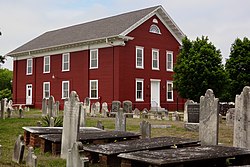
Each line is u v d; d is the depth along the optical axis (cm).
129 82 3603
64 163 1008
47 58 4403
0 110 2442
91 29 4166
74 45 3972
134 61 3672
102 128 1652
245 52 3675
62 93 4150
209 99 1177
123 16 4116
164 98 3950
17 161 1019
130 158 829
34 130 1355
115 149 962
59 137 1209
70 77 4059
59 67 4219
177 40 4147
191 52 3338
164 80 3966
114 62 3566
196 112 1931
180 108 4091
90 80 3800
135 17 3838
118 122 1669
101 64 3697
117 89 3516
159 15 3959
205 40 3369
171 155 822
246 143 1096
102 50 3700
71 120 1057
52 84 4300
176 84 3409
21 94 4788
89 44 3828
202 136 1192
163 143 1041
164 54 3991
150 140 1116
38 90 4516
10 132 1727
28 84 4678
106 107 3172
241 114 1117
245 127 1102
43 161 1041
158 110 3416
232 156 878
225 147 966
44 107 2838
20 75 4828
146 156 813
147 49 3809
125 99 3553
